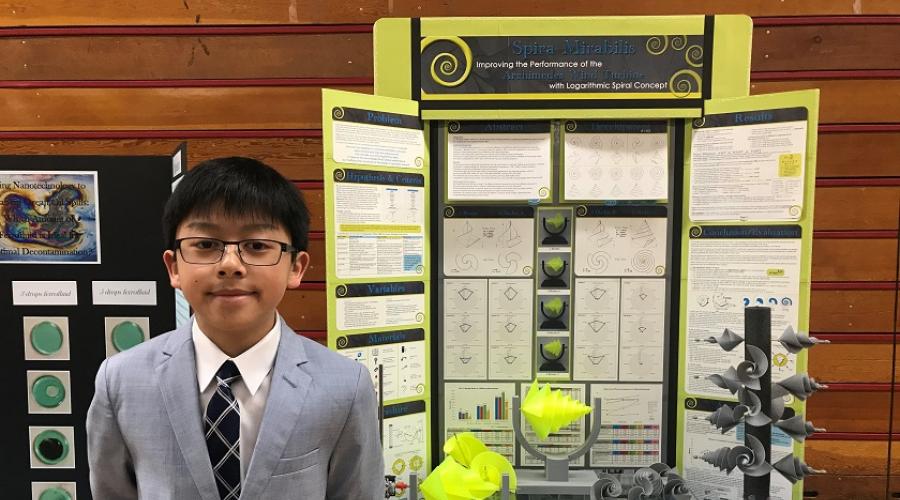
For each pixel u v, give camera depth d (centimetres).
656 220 156
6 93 180
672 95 148
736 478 147
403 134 151
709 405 152
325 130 140
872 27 173
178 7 178
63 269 145
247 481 80
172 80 180
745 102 144
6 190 143
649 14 175
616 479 144
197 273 82
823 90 175
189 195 82
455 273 160
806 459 184
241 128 181
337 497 95
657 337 158
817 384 110
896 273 163
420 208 156
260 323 87
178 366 85
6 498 150
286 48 179
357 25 178
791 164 140
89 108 180
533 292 160
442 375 162
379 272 150
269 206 84
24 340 146
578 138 155
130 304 146
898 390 180
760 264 145
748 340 114
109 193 144
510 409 162
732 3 174
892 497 181
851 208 177
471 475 138
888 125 175
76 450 149
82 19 178
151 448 82
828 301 179
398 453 155
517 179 156
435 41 149
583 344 161
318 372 90
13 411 147
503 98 150
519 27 148
